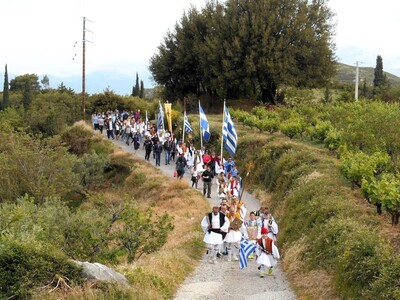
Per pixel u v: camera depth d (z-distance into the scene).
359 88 71.56
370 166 19.66
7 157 35.94
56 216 18.86
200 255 19.23
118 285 12.68
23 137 38.69
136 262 17.03
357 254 12.95
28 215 18.98
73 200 40.28
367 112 28.41
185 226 24.11
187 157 37.47
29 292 11.76
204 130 31.53
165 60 67.50
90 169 42.66
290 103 58.03
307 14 61.38
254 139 38.25
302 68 60.94
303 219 19.64
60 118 55.59
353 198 19.67
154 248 18.67
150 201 32.69
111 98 74.19
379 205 17.16
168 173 38.66
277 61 58.59
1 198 35.19
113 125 52.19
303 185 23.56
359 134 25.81
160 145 40.72
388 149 24.38
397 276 11.28
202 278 16.27
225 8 62.62
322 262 15.16
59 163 38.03
